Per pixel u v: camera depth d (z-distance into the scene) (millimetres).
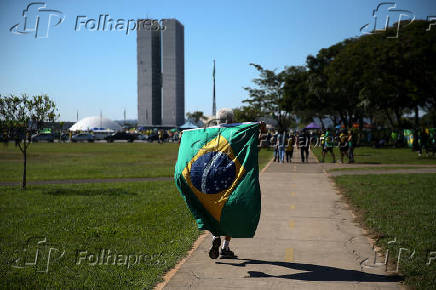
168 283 4152
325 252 5164
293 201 8914
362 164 19453
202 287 4023
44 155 29031
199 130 4969
